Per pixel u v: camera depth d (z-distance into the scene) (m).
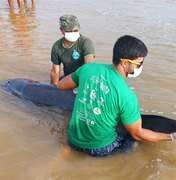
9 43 2.95
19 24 3.67
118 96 1.24
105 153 1.40
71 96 1.84
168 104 1.90
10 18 3.96
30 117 1.73
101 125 1.31
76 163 1.37
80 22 3.79
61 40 1.94
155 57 2.66
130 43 1.23
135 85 2.14
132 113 1.26
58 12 4.36
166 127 1.50
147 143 1.52
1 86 2.05
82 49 1.90
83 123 1.34
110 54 2.72
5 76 2.23
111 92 1.25
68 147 1.46
